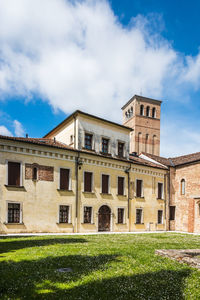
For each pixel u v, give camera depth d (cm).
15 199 2309
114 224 3005
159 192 3631
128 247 1493
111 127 3269
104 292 736
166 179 3697
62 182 2666
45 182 2514
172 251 1279
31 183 2422
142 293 739
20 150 2394
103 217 2953
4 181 2267
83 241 1773
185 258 1136
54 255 1176
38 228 2408
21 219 2323
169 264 1076
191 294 745
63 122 3253
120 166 3206
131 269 973
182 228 3494
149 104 6925
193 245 1730
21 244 1523
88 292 732
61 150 2672
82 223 2709
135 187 3319
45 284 783
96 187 2909
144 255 1246
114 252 1298
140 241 1870
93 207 2834
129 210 3189
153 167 3547
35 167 2475
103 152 3111
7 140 2317
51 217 2503
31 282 798
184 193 3578
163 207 3584
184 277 900
